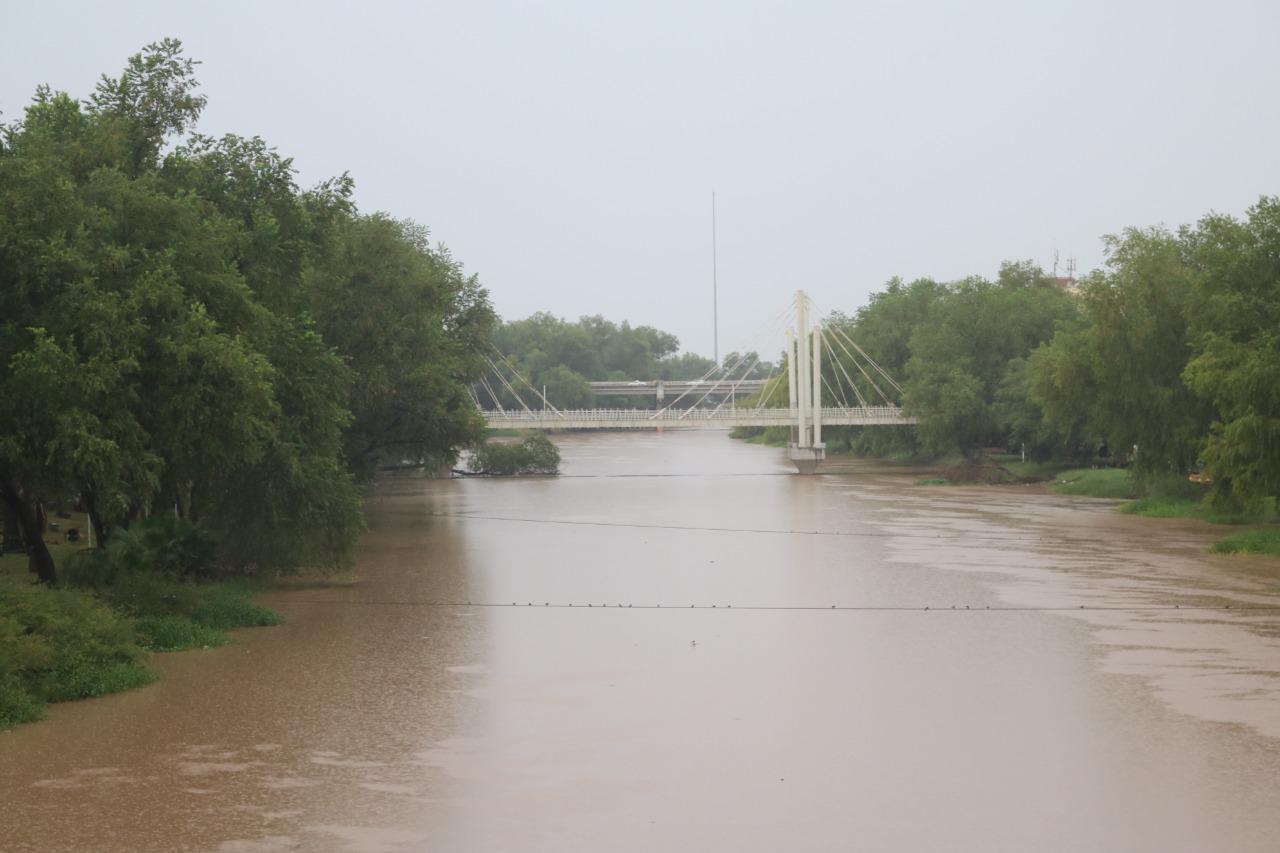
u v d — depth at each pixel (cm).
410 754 2261
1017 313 11538
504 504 8500
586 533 6531
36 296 3231
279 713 2548
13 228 3117
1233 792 2009
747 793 2039
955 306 12056
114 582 3444
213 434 3425
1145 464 7488
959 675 2902
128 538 3572
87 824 1878
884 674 2922
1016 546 5731
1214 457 5544
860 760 2219
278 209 4488
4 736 2367
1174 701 2625
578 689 2777
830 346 15625
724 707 2609
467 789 2058
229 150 4453
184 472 3600
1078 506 7994
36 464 3238
